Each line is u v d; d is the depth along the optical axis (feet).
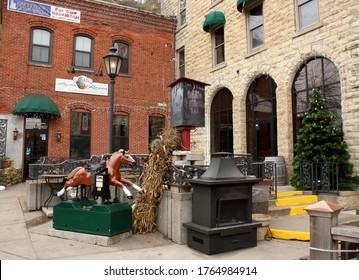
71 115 53.52
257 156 44.34
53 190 29.17
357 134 30.78
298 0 38.88
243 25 46.75
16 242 19.38
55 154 51.37
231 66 48.83
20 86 49.83
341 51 32.78
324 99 33.09
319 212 12.01
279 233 20.54
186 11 60.85
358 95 30.89
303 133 32.22
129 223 20.99
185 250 18.20
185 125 23.44
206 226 17.79
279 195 29.45
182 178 20.15
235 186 18.45
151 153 23.20
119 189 28.43
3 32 49.24
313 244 12.16
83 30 55.47
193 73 58.03
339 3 33.42
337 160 29.99
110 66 29.84
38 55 52.01
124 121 58.29
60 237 20.52
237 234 18.10
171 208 20.61
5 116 48.39
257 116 44.70
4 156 47.75
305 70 37.70
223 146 51.21
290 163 37.63
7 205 31.04
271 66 41.57
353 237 11.15
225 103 51.39
